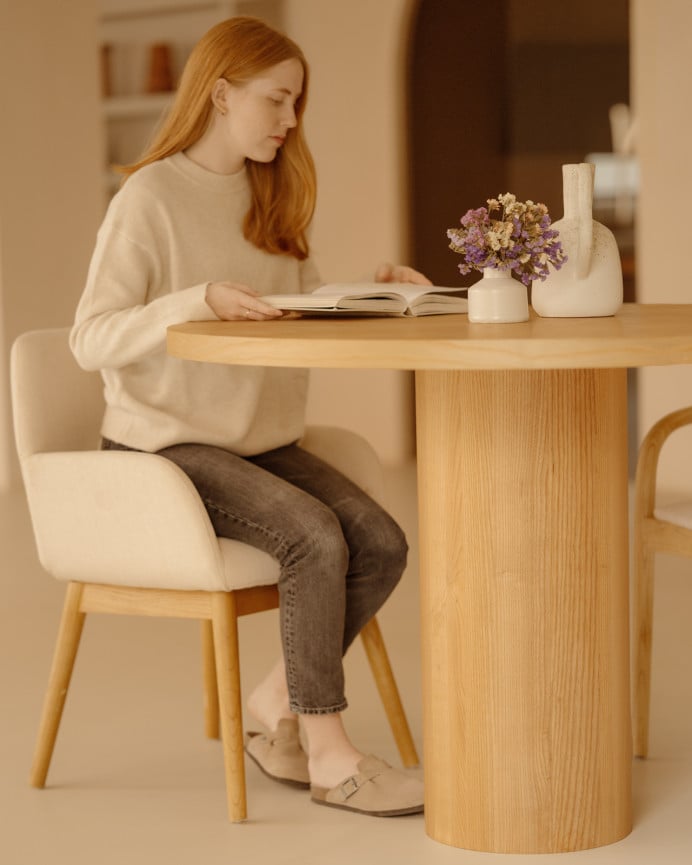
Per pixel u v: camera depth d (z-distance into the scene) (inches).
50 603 159.5
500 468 85.0
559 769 86.8
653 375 218.5
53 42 237.9
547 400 84.4
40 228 237.0
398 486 232.5
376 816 95.0
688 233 213.3
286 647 95.6
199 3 275.0
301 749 104.0
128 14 284.7
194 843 91.6
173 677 129.3
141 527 93.4
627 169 349.4
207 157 105.3
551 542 85.3
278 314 92.1
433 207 286.0
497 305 87.8
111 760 108.1
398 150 254.1
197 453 99.0
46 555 99.3
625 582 89.5
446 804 89.4
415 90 278.4
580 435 85.2
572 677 86.4
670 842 89.0
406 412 261.4
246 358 79.0
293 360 76.7
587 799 87.7
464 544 86.4
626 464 89.4
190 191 104.0
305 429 112.0
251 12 268.7
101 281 99.6
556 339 72.1
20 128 233.1
